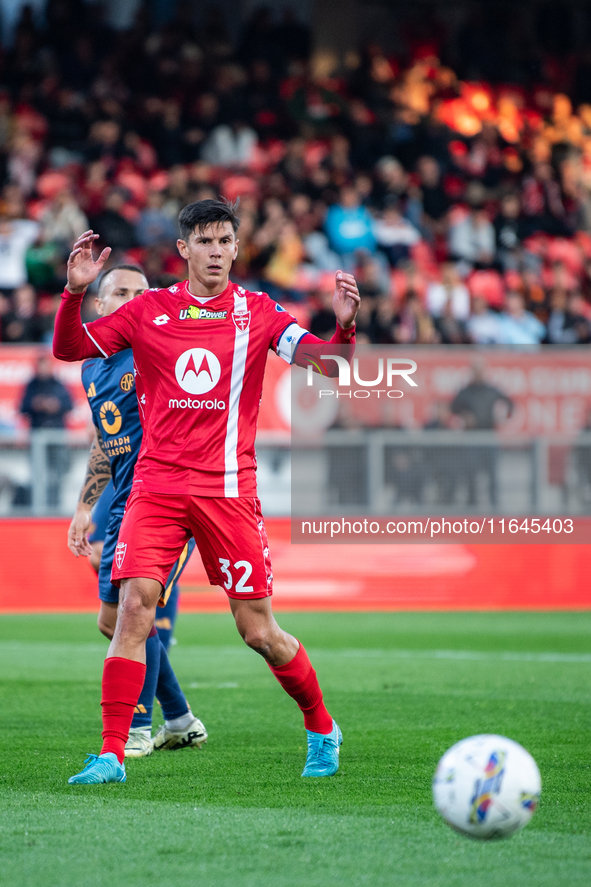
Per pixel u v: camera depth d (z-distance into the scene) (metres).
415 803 12.98
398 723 19.38
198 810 12.54
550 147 72.62
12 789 13.70
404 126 70.44
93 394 16.88
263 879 9.83
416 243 62.69
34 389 43.88
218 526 13.98
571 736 18.09
